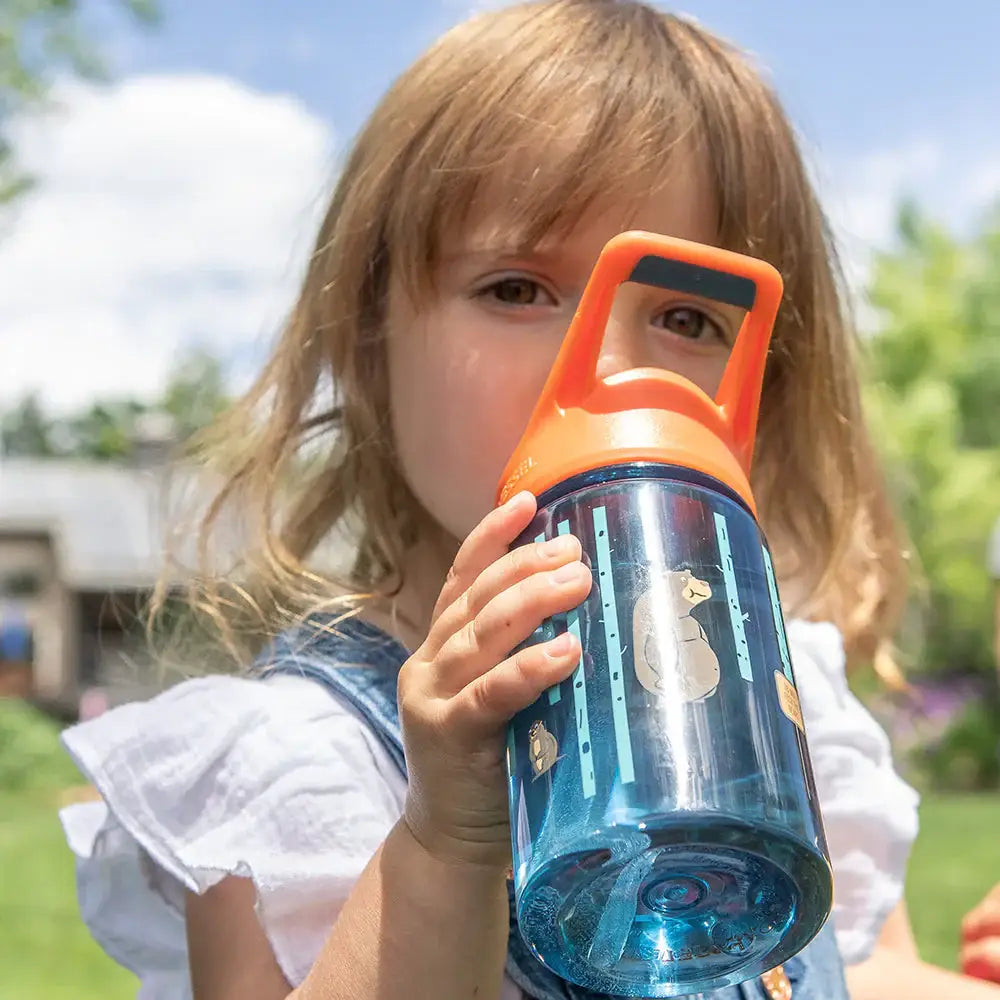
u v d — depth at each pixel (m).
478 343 1.26
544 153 1.27
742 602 0.82
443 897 0.92
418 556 1.44
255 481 1.64
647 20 1.47
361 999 0.92
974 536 16.58
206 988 1.12
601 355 1.23
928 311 19.33
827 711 1.60
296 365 1.64
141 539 22.02
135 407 49.06
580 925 0.79
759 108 1.45
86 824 1.36
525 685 0.80
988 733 15.27
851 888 1.51
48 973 3.72
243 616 1.56
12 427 50.25
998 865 5.12
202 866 1.10
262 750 1.17
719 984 0.83
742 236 1.39
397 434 1.38
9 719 12.71
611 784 0.75
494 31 1.40
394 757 1.22
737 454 0.95
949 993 1.54
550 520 0.87
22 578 21.69
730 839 0.74
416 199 1.32
